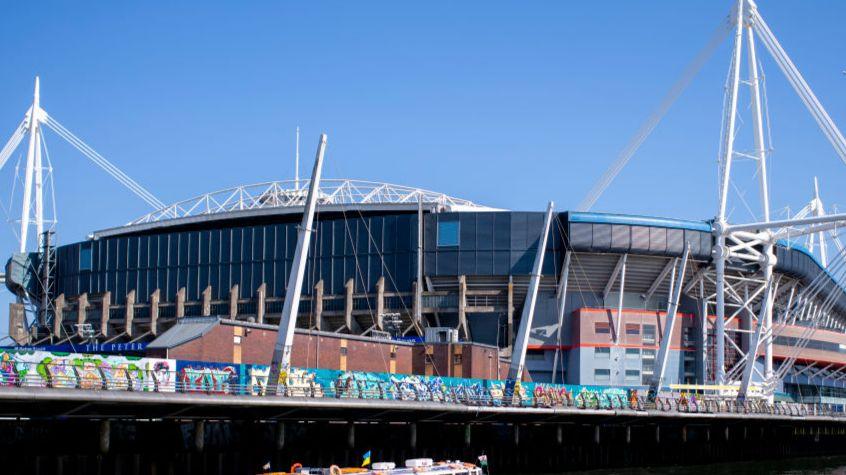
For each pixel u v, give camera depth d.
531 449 90.69
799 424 121.56
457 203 153.12
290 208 138.62
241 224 146.50
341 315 132.38
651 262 132.38
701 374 135.50
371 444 78.06
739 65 125.38
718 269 125.31
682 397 104.12
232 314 136.50
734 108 125.50
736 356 141.88
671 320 118.44
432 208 135.75
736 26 125.12
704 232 130.38
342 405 67.25
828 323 180.62
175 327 89.56
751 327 138.50
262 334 92.38
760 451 117.62
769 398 125.06
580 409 88.50
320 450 72.75
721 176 126.25
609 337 131.25
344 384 76.12
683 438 105.75
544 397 89.19
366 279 133.12
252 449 69.19
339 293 133.62
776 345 148.62
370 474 60.69
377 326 130.75
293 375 73.75
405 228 132.38
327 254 135.12
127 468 61.91
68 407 55.09
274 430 70.06
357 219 134.62
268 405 62.84
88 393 53.19
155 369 63.69
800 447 126.62
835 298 159.88
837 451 135.88
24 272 151.75
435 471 64.00
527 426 91.38
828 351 159.88
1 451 57.31
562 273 131.12
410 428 78.38
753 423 112.88
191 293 141.12
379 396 76.00
